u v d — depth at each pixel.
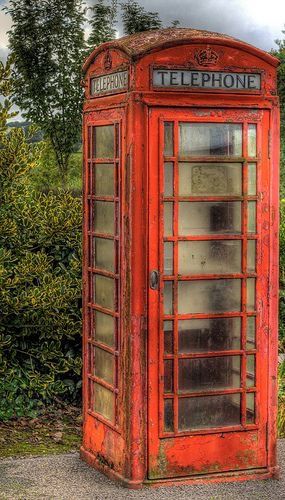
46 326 6.99
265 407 5.36
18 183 7.40
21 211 7.30
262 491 5.14
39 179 19.09
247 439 5.33
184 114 5.05
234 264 5.25
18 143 7.11
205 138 5.12
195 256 5.18
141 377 5.09
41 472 5.49
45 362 7.09
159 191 5.04
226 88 5.13
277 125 5.26
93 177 5.53
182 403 5.21
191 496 5.04
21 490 5.14
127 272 5.07
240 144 5.20
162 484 5.16
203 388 5.25
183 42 5.02
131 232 5.02
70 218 7.25
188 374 5.21
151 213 5.03
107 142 5.33
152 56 4.98
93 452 5.61
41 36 20.06
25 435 6.56
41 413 7.01
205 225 5.18
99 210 5.47
